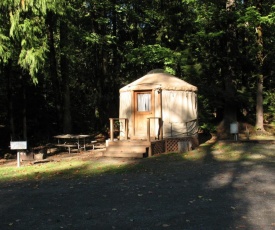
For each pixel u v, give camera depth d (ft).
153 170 34.76
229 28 60.54
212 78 63.62
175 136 49.49
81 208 21.56
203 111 63.16
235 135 54.54
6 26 41.86
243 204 21.25
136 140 46.37
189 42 65.62
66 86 69.62
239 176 29.99
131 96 50.21
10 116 62.08
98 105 81.66
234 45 60.85
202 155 43.21
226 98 60.13
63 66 69.21
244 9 59.57
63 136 53.57
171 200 22.74
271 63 64.64
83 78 91.04
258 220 18.11
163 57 65.41
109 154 44.62
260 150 44.80
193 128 51.80
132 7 75.92
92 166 38.37
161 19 71.61
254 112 71.67
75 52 72.84
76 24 69.51
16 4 40.50
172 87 49.26
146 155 43.93
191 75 62.44
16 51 43.52
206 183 27.68
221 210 20.10
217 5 61.21
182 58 64.08
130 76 82.33
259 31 62.64
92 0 68.03
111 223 18.39
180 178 30.17
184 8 71.15
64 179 32.04
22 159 46.14
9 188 28.81
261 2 63.41
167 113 48.98
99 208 21.40
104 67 80.59
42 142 69.51
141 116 49.73
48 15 51.80
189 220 18.38
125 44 79.00
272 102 70.85
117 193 25.38
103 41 70.33
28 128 74.08
